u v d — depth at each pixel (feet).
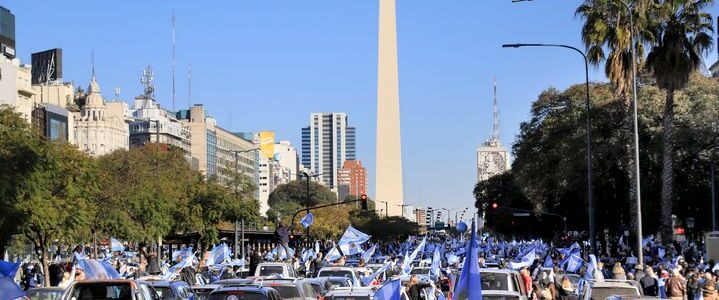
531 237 419.95
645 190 226.79
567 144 241.55
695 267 133.28
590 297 86.38
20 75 456.86
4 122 164.14
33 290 87.35
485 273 96.94
